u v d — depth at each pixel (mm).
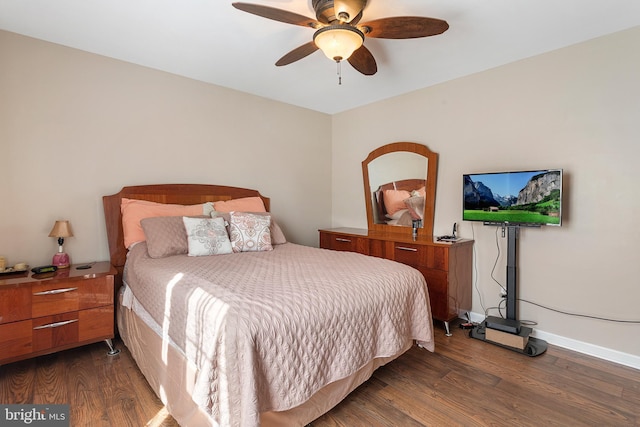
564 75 2424
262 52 2500
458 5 1878
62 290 2076
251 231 2699
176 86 2973
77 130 2475
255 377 1181
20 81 2240
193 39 2295
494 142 2814
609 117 2238
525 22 2066
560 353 2373
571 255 2428
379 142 3775
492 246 2871
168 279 1786
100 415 1622
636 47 2125
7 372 2018
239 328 1221
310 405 1503
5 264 2158
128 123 2715
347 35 1710
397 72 2902
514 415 1662
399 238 3117
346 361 1545
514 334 2426
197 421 1340
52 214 2387
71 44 2385
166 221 2504
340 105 3959
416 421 1607
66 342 2104
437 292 2744
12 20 2053
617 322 2242
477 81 2910
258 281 1681
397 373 2066
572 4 1870
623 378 2025
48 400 1738
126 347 2379
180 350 1517
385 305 1778
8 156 2209
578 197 2383
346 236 3553
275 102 3746
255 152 3580
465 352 2371
